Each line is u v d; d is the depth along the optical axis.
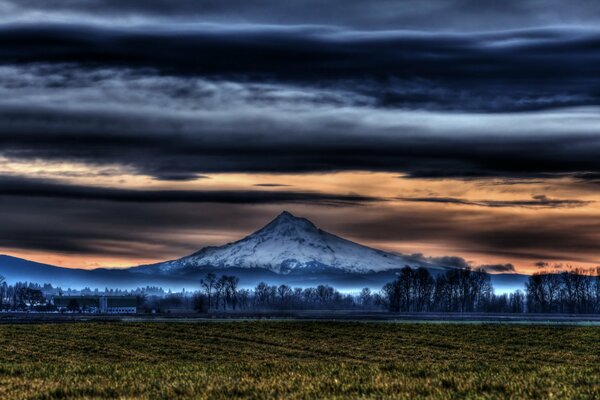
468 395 27.61
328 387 29.75
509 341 73.56
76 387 30.89
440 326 90.88
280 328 89.56
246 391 29.23
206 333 84.50
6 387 31.86
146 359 61.28
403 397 27.19
